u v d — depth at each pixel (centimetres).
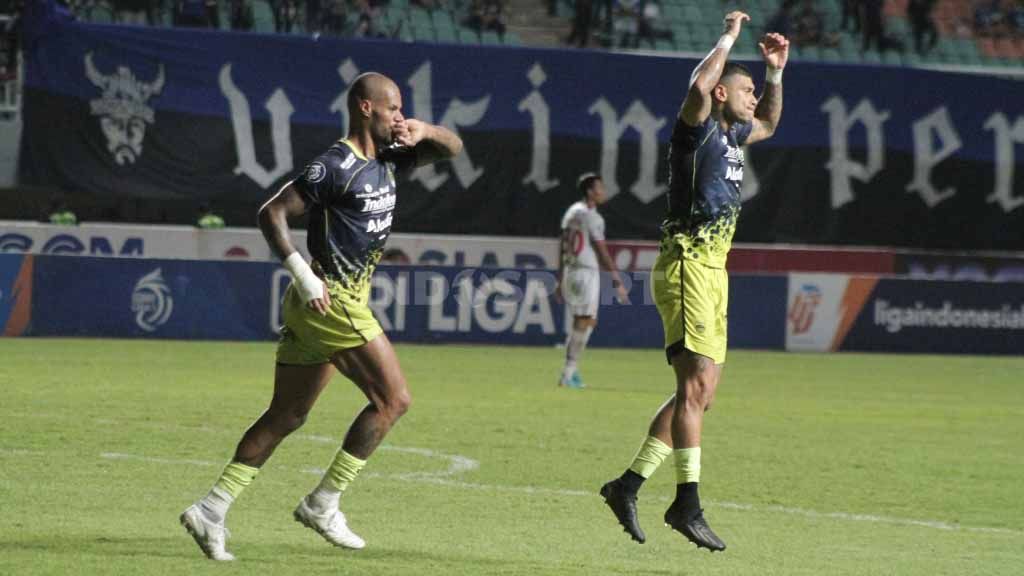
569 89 9288
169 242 8712
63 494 2891
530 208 9262
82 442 3719
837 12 11550
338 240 2272
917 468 3894
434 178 9112
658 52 10806
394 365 2309
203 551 2278
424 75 9094
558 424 4572
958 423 5156
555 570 2294
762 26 11412
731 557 2517
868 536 2812
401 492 3112
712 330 2488
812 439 4472
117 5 9900
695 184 2489
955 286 9006
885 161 9788
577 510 2978
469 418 4647
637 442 4188
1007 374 7606
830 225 9731
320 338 2283
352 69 9025
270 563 2258
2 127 8981
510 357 7488
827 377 7000
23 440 3706
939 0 11794
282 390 2322
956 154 9900
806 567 2434
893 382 6869
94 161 8712
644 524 2858
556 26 11012
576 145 9300
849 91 9738
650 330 8612
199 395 5031
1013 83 9950
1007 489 3559
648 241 9400
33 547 2312
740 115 2528
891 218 9825
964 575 2408
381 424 2320
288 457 3588
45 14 8581
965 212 9944
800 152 9662
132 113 8738
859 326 8856
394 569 2239
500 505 2997
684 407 2450
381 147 2323
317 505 2336
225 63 8856
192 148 8838
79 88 8662
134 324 7819
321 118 9000
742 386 6356
